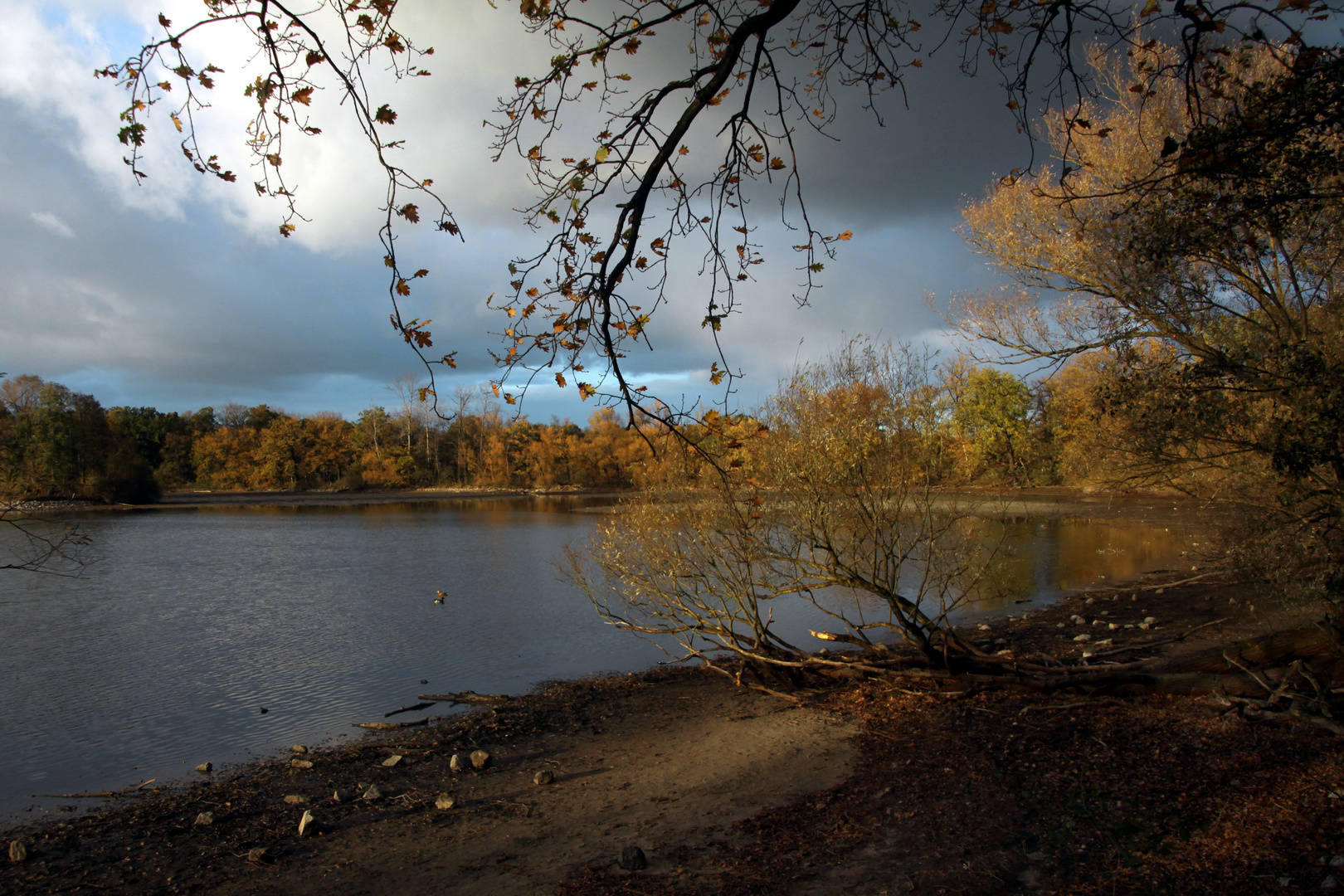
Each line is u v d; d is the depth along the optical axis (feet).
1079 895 15.84
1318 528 24.50
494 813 25.85
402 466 325.83
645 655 51.57
